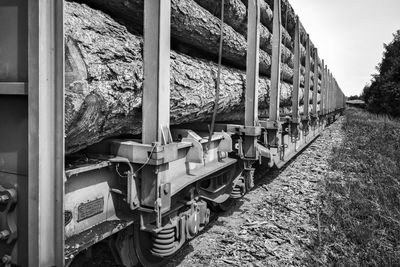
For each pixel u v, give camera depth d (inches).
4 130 64.7
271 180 278.7
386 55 1240.8
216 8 161.5
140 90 95.5
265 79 251.3
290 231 167.6
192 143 114.0
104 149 93.3
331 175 291.1
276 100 218.8
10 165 64.9
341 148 427.5
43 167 59.7
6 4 62.4
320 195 227.3
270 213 193.3
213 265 129.9
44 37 58.3
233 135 175.9
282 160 260.5
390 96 1048.8
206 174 125.6
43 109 58.9
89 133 81.5
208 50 162.6
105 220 84.4
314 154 422.3
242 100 191.9
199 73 131.5
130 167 85.8
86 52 73.9
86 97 72.6
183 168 117.1
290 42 335.3
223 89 155.7
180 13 118.3
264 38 241.6
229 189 173.3
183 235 116.5
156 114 86.7
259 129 171.3
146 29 87.3
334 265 133.8
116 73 83.2
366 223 173.3
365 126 710.5
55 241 62.8
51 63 59.6
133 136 111.7
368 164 330.0
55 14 59.1
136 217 92.2
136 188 88.2
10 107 63.6
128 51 90.4
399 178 260.1
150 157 83.5
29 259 61.3
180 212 118.6
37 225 59.7
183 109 120.2
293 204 212.7
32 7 57.5
